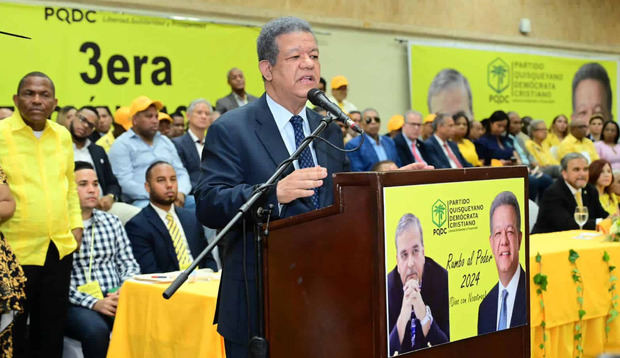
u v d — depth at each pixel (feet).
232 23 27.99
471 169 6.55
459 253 6.44
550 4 42.91
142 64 25.45
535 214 19.38
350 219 6.01
